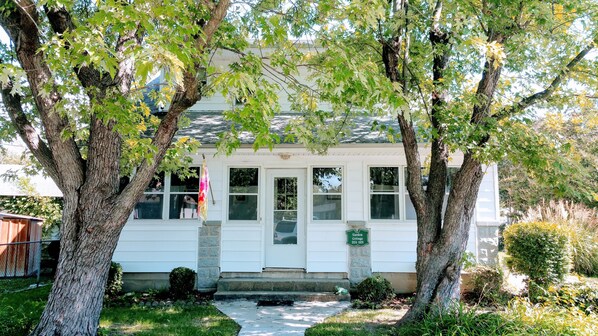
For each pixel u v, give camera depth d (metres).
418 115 6.19
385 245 8.88
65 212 5.02
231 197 9.18
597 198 5.49
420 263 6.03
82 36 3.35
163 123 4.96
